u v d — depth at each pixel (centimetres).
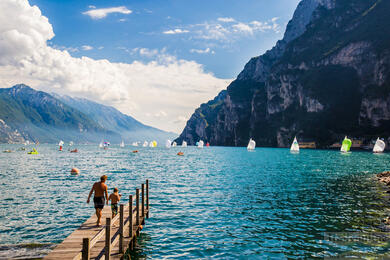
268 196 2439
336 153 11825
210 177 3797
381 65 15938
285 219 1723
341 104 17638
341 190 2723
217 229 1549
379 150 12056
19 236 1434
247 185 3058
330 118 17625
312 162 6656
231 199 2317
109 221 923
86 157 9138
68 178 3772
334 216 1778
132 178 3731
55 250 998
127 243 1131
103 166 5719
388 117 15088
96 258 923
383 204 2106
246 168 5159
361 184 3100
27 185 3125
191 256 1196
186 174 4194
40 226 1599
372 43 17038
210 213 1875
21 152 13338
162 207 2042
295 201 2230
